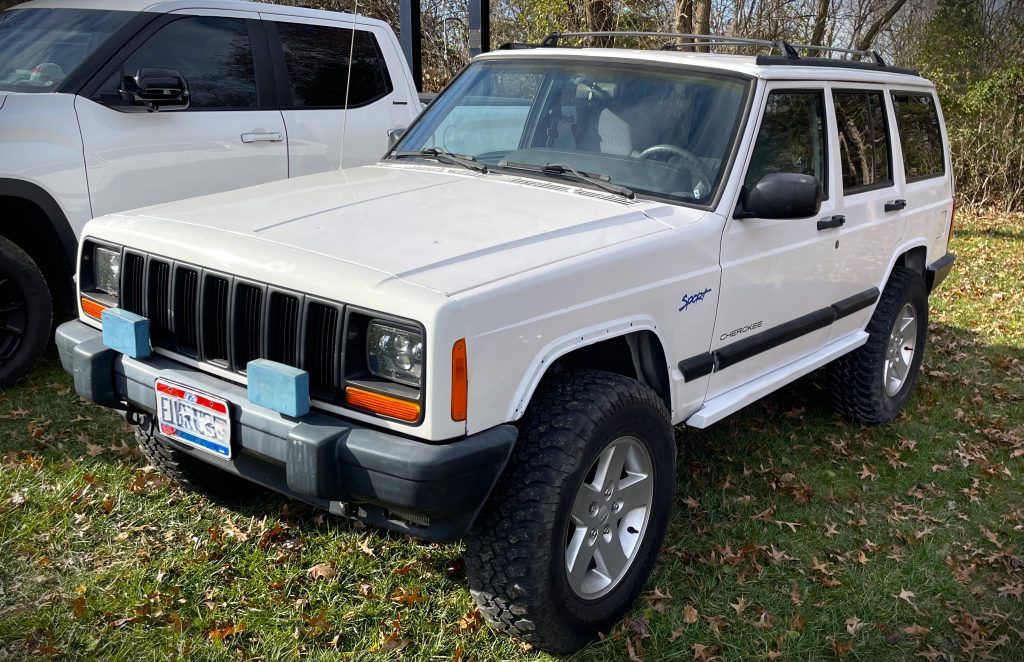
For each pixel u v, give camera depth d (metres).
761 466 4.55
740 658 3.13
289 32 6.16
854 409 5.11
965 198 14.65
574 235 3.10
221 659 2.92
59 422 4.45
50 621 3.01
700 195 3.59
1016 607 3.57
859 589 3.60
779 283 3.95
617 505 3.13
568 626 2.96
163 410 3.00
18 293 4.75
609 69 4.03
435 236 2.96
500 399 2.66
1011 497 4.49
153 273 3.06
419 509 2.50
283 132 5.98
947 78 15.38
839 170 4.34
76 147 4.94
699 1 12.88
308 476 2.56
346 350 2.60
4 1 8.36
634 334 3.30
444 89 4.54
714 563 3.63
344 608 3.21
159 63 5.42
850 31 17.22
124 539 3.51
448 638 3.09
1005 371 6.41
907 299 5.16
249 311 2.80
